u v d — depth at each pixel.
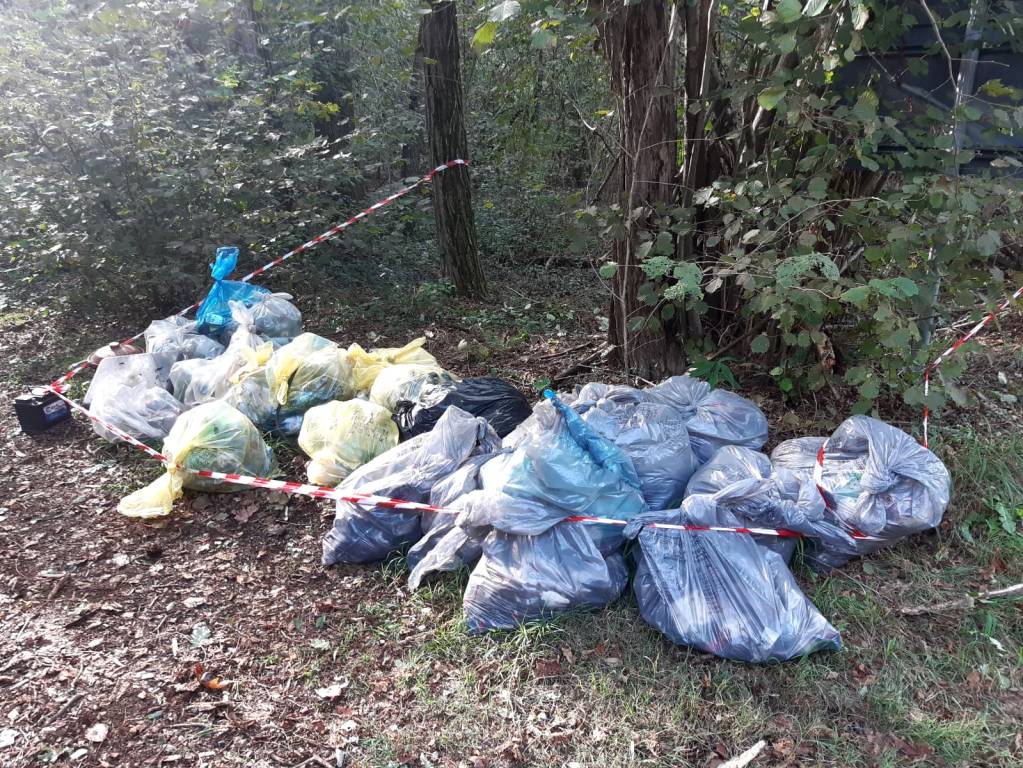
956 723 2.35
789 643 2.54
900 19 3.56
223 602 3.01
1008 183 3.26
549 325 6.14
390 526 3.17
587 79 7.75
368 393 4.39
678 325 4.62
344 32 7.58
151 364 4.53
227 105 6.35
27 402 4.38
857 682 2.53
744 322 4.57
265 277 6.21
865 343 3.64
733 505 2.86
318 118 7.32
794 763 2.25
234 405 4.22
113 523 3.55
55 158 5.63
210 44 6.86
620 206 4.39
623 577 2.89
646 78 4.13
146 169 5.71
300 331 5.18
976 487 3.37
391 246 7.08
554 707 2.47
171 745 2.36
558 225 8.29
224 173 5.84
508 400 4.02
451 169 6.50
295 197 6.26
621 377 4.77
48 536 3.46
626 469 3.01
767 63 4.06
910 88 3.70
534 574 2.75
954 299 3.53
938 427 3.87
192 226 5.57
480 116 9.60
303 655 2.73
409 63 8.20
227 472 3.64
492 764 2.29
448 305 6.58
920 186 3.37
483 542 2.90
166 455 3.73
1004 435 3.81
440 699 2.51
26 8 6.60
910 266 3.47
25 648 2.75
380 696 2.55
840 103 3.88
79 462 4.12
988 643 2.64
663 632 2.69
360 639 2.80
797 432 4.01
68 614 2.94
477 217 8.60
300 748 2.35
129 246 5.48
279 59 7.02
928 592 2.89
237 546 3.37
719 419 3.54
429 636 2.79
